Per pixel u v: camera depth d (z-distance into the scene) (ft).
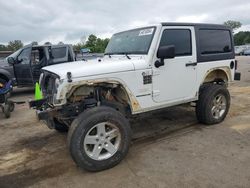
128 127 12.26
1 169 12.42
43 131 17.70
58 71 11.75
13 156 13.83
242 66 59.93
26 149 14.71
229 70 17.80
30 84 30.94
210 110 16.78
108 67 12.16
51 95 12.57
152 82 13.64
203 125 17.35
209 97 16.51
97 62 13.46
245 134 15.57
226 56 17.42
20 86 31.76
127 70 12.66
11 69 31.14
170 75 14.37
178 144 14.39
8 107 21.36
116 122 11.82
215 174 11.08
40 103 13.28
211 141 14.62
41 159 13.35
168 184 10.48
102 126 11.58
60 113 12.25
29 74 30.50
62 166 12.50
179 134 15.92
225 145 14.02
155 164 12.18
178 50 14.73
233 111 20.49
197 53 15.56
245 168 11.50
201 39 15.85
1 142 15.94
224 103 17.63
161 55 13.10
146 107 13.67
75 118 11.92
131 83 12.87
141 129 17.06
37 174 11.84
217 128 16.72
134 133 16.39
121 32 16.72
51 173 11.87
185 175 11.10
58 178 11.42
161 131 16.60
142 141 15.07
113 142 12.26
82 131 11.08
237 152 13.10
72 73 11.27
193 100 15.93
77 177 11.41
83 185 10.77
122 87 12.71
